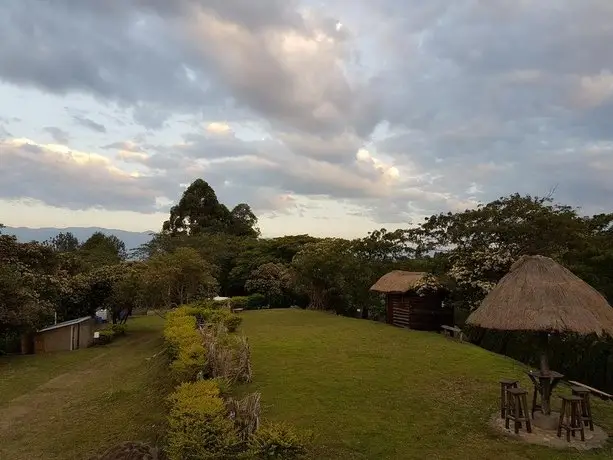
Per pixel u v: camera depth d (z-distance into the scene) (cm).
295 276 3027
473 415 906
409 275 2272
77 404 1170
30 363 1836
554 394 1049
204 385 840
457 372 1232
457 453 738
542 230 1903
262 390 1060
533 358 1873
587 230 2012
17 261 2341
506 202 2064
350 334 1880
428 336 1844
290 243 4119
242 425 670
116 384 1349
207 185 5756
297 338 1777
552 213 1912
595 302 824
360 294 2702
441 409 941
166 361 1463
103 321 2983
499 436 802
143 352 1944
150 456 689
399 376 1188
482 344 2002
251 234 5716
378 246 2709
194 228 5391
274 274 3609
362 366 1296
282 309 3059
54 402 1222
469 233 2097
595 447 755
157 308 2719
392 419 884
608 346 1727
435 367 1288
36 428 1005
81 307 2788
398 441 783
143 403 1075
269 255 4100
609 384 1783
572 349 1789
